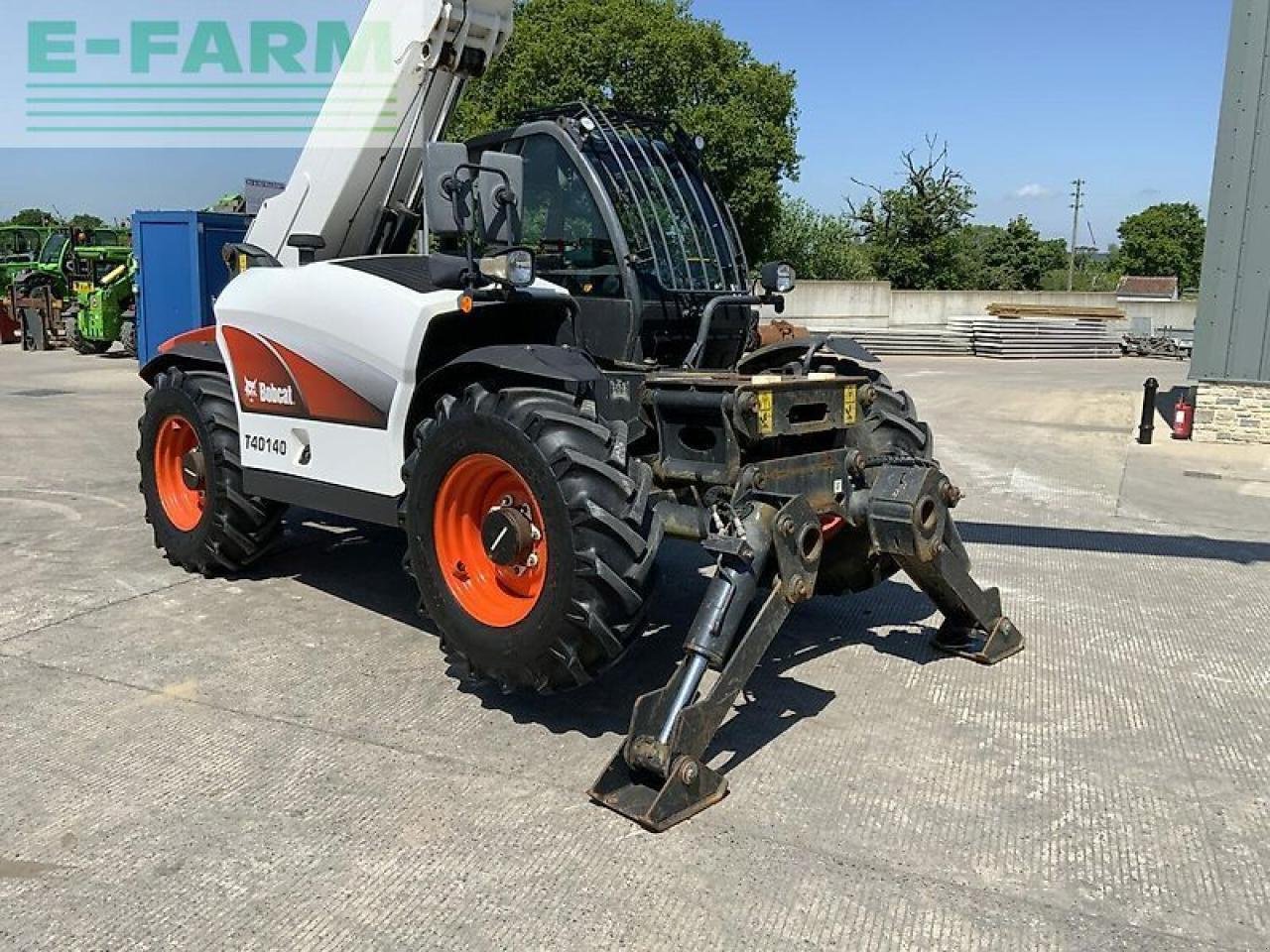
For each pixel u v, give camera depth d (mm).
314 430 4605
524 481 3527
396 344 4070
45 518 6785
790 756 3559
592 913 2658
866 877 2842
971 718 3887
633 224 4375
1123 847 3018
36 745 3561
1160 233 59625
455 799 3223
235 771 3391
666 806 3080
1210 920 2682
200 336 5633
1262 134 9727
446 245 5051
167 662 4301
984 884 2822
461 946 2527
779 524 3410
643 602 3457
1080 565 5992
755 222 28031
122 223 25516
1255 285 10008
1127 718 3902
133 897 2709
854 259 36000
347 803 3191
